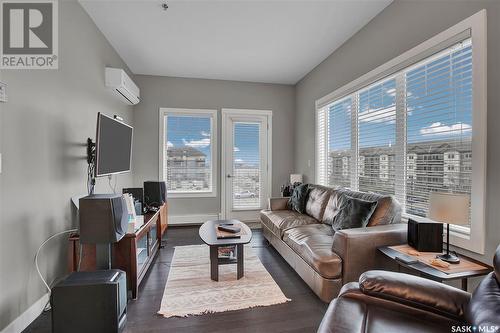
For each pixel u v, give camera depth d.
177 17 2.71
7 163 1.60
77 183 2.44
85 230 1.79
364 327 1.07
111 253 1.98
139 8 2.55
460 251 1.84
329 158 3.78
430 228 1.76
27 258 1.76
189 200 4.60
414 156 2.29
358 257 1.94
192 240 3.71
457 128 1.90
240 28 2.93
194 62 3.89
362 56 2.93
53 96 2.06
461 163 1.87
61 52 2.17
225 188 4.73
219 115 4.69
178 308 1.96
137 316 1.87
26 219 1.75
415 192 2.28
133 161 4.36
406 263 1.59
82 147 2.54
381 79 2.62
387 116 2.62
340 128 3.50
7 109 1.61
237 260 2.44
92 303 1.53
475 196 1.72
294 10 2.59
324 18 2.73
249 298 2.10
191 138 4.62
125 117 3.96
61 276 2.14
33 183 1.82
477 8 1.71
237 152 4.79
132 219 2.18
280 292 2.19
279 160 4.96
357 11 2.62
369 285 1.29
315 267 2.02
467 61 1.83
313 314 1.89
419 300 1.20
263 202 4.89
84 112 2.59
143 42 3.26
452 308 1.15
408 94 2.35
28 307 1.76
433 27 2.04
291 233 2.65
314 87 4.15
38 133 1.88
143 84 4.40
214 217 4.69
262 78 4.64
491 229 1.65
